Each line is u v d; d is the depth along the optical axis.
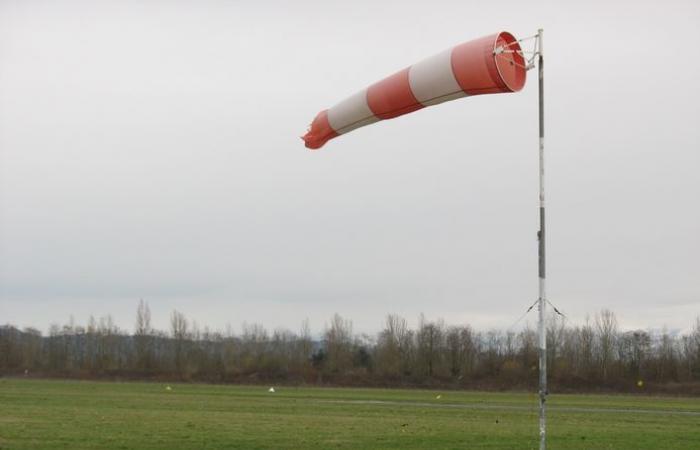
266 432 36.66
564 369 102.56
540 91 21.59
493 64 20.44
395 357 115.38
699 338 107.06
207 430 37.16
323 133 25.23
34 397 63.59
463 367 110.69
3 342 132.50
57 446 30.30
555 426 42.00
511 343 111.50
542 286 21.52
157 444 31.52
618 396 84.44
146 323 130.00
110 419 42.59
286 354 125.81
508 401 69.00
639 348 106.69
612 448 32.19
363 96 23.28
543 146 21.67
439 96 21.86
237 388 91.25
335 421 43.53
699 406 65.31
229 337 134.25
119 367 122.00
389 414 50.50
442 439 34.78
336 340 123.12
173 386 93.81
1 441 31.48
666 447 33.06
